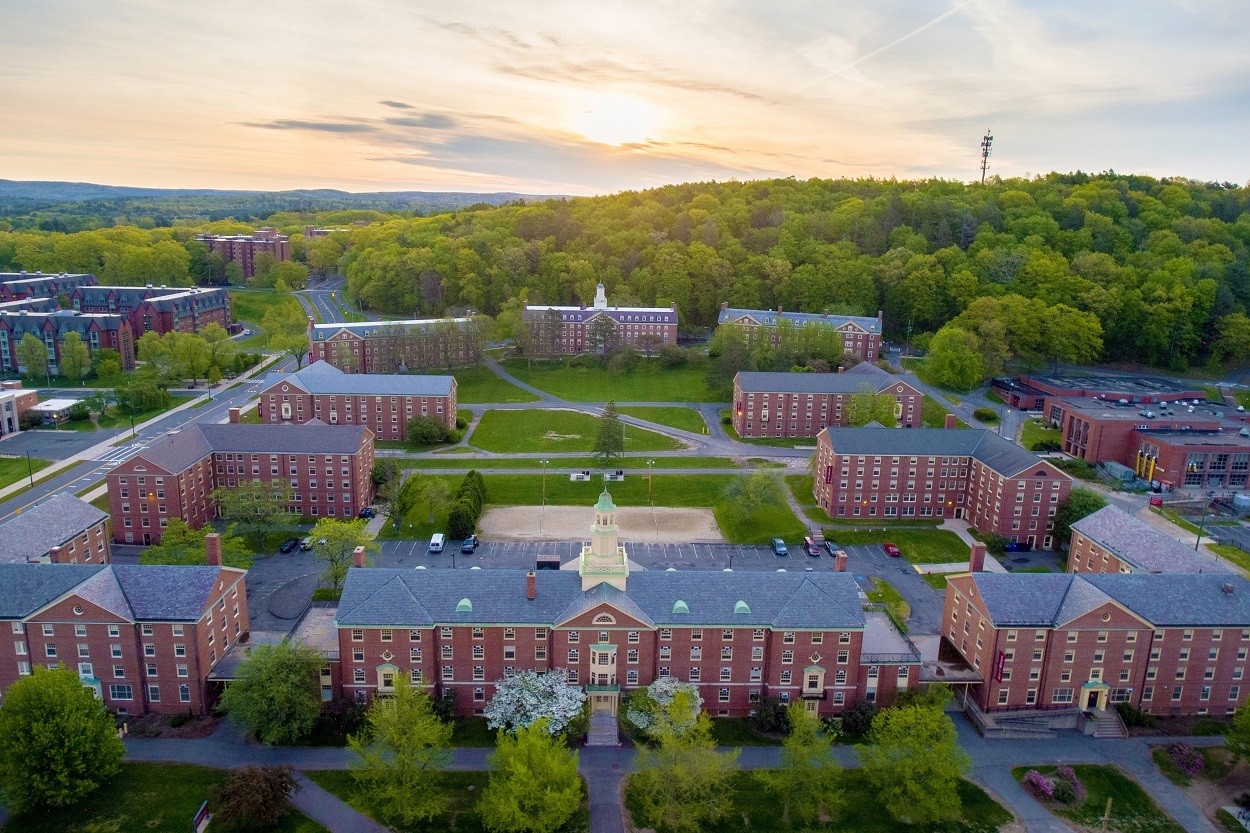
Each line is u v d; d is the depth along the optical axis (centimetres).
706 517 14575
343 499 14300
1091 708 9388
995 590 9394
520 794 7025
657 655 9044
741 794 8062
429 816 7462
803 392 18700
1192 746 8969
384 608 8906
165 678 8931
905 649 9369
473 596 9062
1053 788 8138
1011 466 13512
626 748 8625
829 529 14138
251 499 12769
